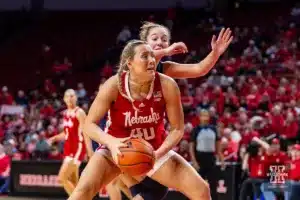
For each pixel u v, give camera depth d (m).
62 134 11.80
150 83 5.04
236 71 24.50
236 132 16.58
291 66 24.39
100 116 5.15
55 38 32.28
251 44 25.84
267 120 18.00
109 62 29.67
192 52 26.86
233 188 13.19
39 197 15.77
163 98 5.12
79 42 31.75
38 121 22.22
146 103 5.07
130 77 5.02
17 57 31.77
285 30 27.83
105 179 5.23
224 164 13.34
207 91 22.75
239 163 13.65
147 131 5.21
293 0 30.59
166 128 17.72
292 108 19.52
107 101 5.09
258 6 30.83
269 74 23.19
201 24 29.61
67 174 11.65
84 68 29.95
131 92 5.04
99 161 5.18
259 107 20.70
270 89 21.52
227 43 5.65
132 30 30.50
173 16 30.67
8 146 18.27
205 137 13.11
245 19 30.08
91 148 10.19
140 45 4.95
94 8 33.56
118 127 5.19
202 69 5.70
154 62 4.95
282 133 17.45
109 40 31.39
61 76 29.20
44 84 28.48
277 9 30.31
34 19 33.69
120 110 5.12
